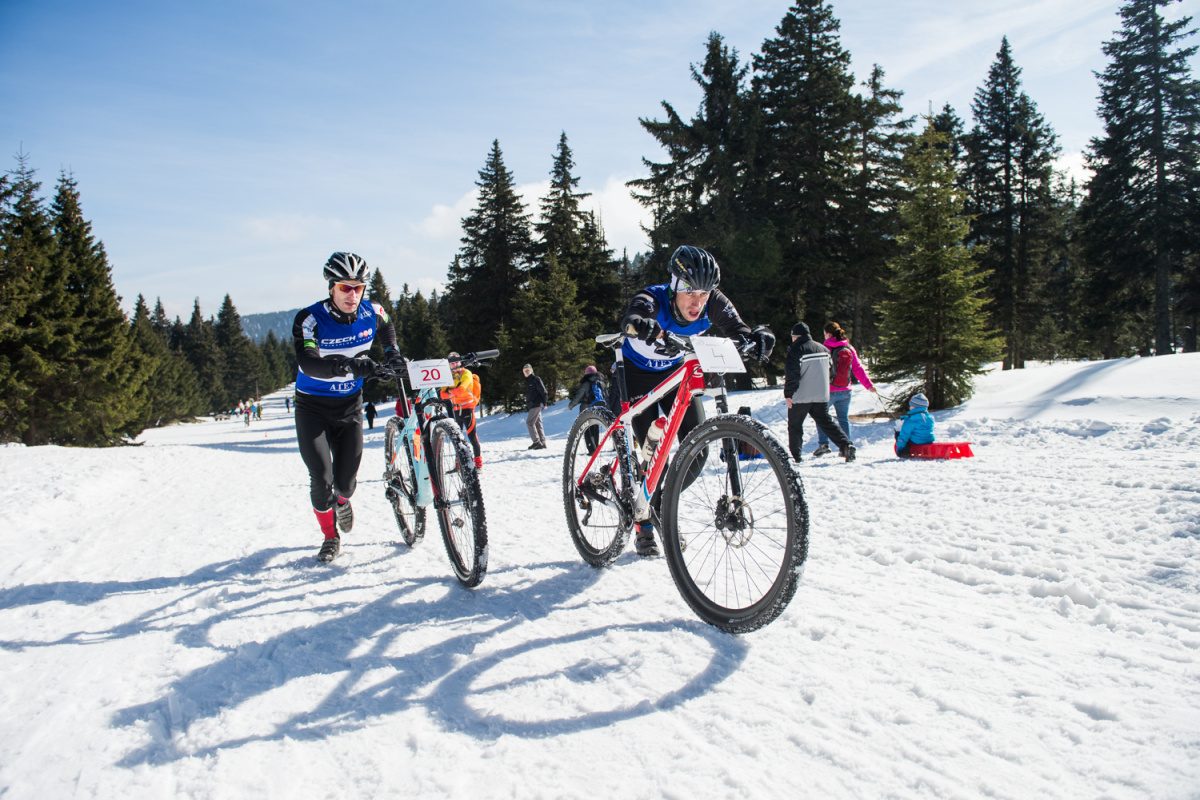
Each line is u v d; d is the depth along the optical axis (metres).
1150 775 1.63
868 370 14.15
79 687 2.56
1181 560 3.24
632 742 1.96
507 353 33.69
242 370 113.94
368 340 4.55
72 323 30.22
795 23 28.16
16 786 1.90
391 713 2.22
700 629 2.78
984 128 36.25
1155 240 28.89
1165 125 29.36
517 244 45.09
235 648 2.89
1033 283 36.62
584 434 4.04
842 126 28.25
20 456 12.21
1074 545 3.63
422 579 3.84
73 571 4.58
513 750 1.95
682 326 3.66
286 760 1.97
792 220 26.75
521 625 2.97
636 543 3.96
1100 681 2.15
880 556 3.72
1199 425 7.86
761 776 1.75
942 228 13.37
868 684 2.22
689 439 3.03
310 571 4.22
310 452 4.37
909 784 1.68
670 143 27.25
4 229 27.02
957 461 7.04
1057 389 11.70
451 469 3.71
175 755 2.03
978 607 2.89
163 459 14.23
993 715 1.98
